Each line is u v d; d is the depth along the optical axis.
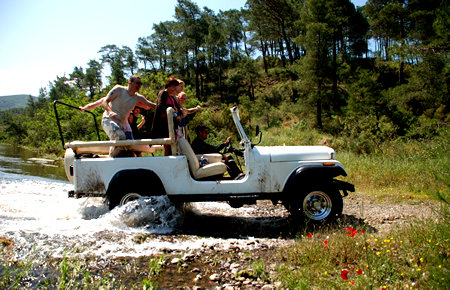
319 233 4.52
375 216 5.80
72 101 25.55
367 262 3.33
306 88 31.67
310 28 30.27
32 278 3.24
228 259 3.88
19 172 11.45
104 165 5.02
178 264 3.65
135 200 4.95
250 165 5.05
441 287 2.78
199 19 66.94
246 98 36.50
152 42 76.12
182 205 5.83
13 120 51.25
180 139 5.18
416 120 18.14
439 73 16.91
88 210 5.55
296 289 3.04
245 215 6.19
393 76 41.88
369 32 49.28
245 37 71.06
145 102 5.47
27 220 5.06
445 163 7.00
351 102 21.81
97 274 3.37
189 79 70.38
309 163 5.07
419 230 4.14
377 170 9.16
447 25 15.12
